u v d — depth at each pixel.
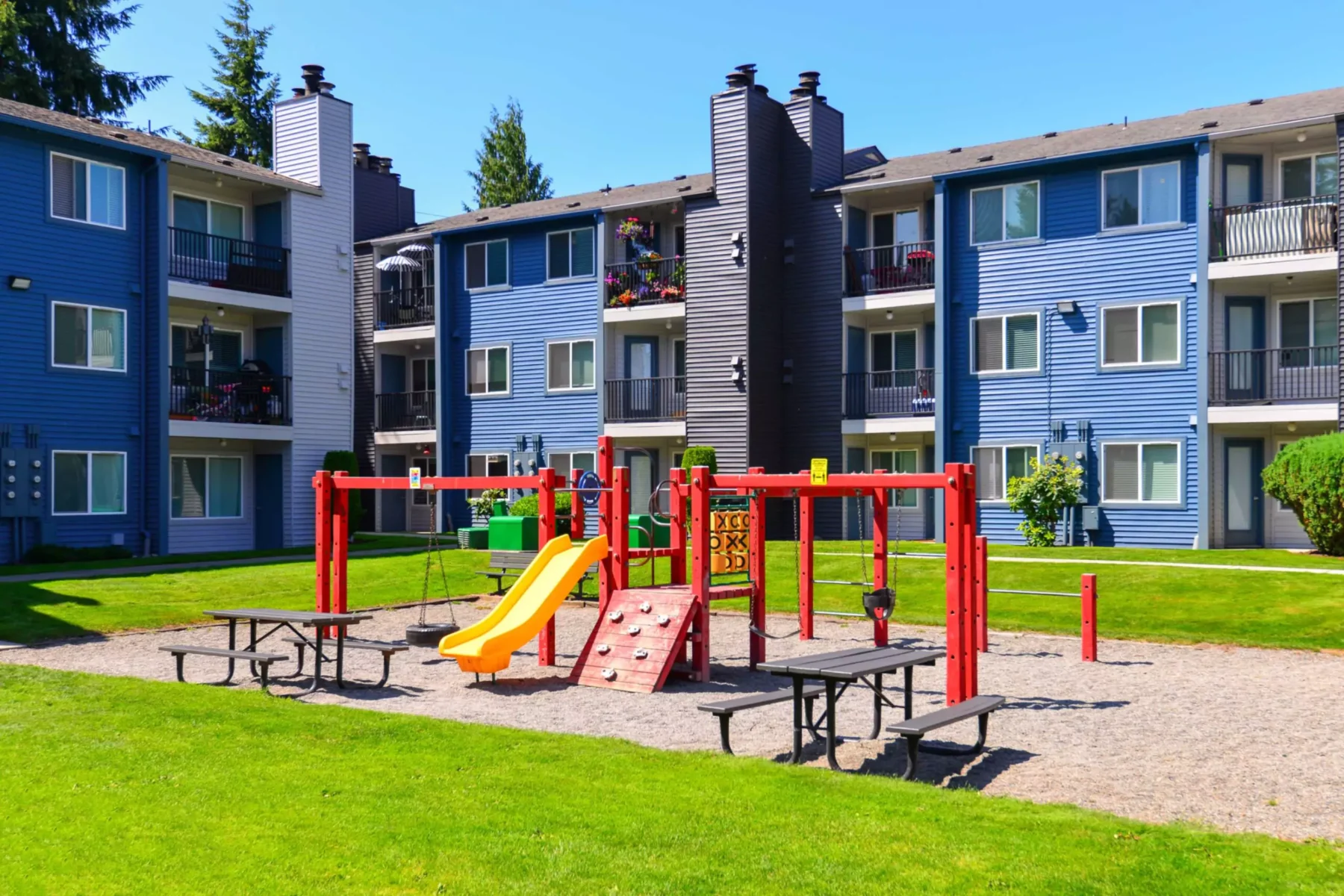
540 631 12.85
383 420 37.59
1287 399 24.84
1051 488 26.28
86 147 25.72
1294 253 24.56
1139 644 14.54
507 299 34.97
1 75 43.94
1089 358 26.78
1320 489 21.02
